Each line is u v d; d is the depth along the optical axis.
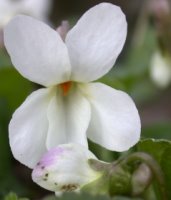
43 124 0.07
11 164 0.11
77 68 0.07
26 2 0.15
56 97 0.07
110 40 0.07
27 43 0.06
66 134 0.07
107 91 0.07
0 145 0.11
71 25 0.15
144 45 0.14
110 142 0.07
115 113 0.07
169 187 0.07
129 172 0.06
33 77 0.07
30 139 0.07
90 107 0.07
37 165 0.06
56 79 0.07
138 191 0.06
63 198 0.06
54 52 0.06
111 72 0.13
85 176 0.06
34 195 0.10
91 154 0.06
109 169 0.06
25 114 0.06
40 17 0.15
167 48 0.12
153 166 0.06
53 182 0.06
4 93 0.11
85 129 0.07
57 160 0.06
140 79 0.14
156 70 0.12
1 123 0.11
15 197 0.06
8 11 0.14
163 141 0.07
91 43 0.07
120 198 0.06
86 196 0.06
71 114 0.07
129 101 0.07
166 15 0.12
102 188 0.06
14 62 0.06
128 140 0.07
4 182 0.11
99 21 0.06
